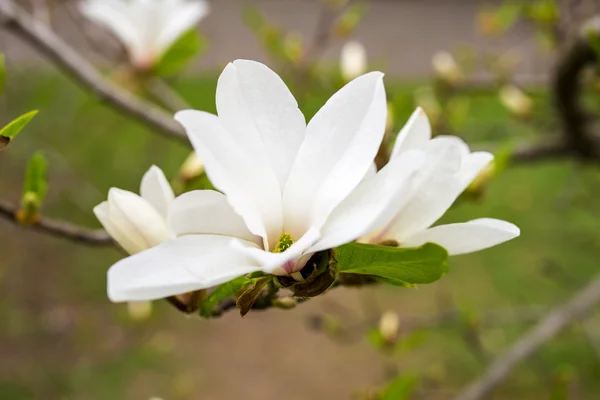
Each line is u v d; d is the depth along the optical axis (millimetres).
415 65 4113
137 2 1177
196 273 617
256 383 2461
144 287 607
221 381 2445
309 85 1627
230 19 4449
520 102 1586
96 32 1562
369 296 2436
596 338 1598
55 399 2279
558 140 1455
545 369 1612
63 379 2334
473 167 661
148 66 1229
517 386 2072
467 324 1463
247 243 633
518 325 2273
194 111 627
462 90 1631
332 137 644
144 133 2654
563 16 1475
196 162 816
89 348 2447
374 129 638
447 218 2855
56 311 2523
